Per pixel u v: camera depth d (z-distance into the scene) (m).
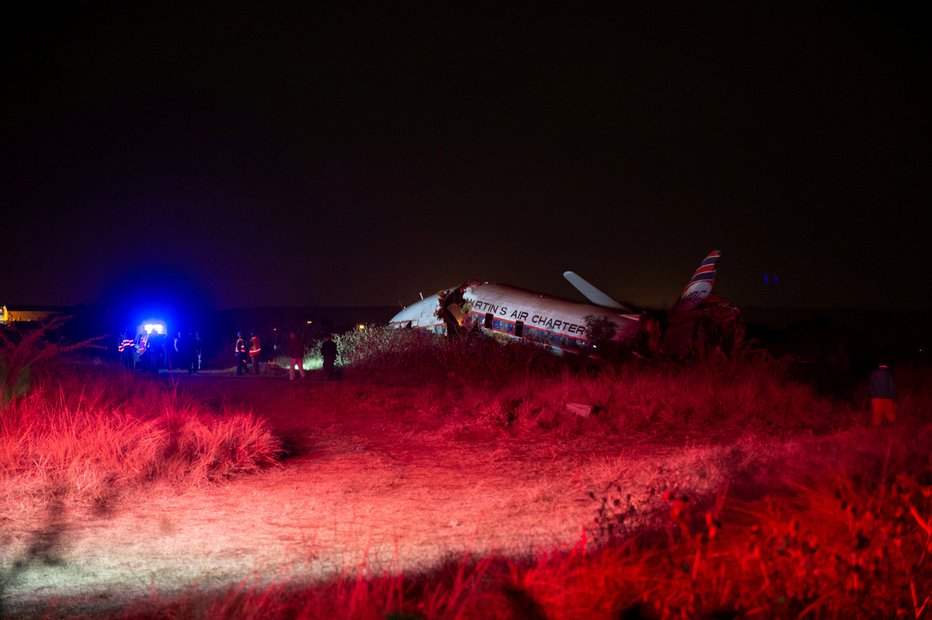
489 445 13.73
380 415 17.25
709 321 24.81
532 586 5.14
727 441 13.98
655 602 4.76
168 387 19.48
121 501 8.98
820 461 8.42
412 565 6.31
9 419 11.09
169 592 5.72
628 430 15.15
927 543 5.40
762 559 5.18
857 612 4.76
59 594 5.73
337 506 8.93
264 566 6.43
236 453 11.28
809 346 25.83
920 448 9.04
